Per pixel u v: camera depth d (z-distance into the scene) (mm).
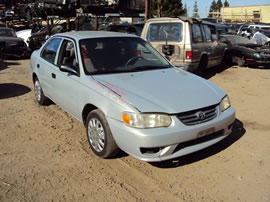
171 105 3244
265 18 41031
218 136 3607
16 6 21656
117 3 12148
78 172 3400
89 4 12578
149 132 3055
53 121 5062
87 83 3814
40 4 14109
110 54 4348
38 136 4426
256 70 10586
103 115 3535
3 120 5078
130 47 4633
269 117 5398
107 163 3611
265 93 7238
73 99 4184
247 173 3406
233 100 6594
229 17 43656
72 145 4121
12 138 4340
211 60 9125
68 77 4270
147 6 11398
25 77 8836
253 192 3039
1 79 8469
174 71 4430
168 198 2934
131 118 3117
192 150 3314
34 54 5969
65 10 13648
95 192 3020
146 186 3143
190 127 3201
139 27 12438
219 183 3205
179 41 7531
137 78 3891
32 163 3594
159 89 3572
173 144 3133
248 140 4324
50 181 3209
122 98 3297
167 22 7777
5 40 12406
